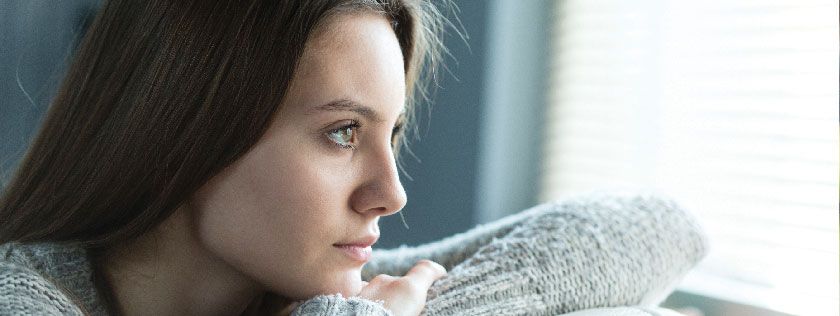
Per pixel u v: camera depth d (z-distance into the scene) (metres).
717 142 1.66
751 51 1.60
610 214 0.90
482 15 1.85
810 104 1.52
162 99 0.70
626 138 1.82
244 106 0.68
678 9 1.72
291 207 0.70
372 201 0.72
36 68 1.43
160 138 0.70
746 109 1.61
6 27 1.43
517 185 1.94
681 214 0.94
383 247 2.06
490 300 0.81
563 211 0.90
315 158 0.70
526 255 0.85
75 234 0.75
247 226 0.72
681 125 1.72
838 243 1.48
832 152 1.49
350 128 0.71
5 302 0.66
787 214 1.56
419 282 0.81
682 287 1.64
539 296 0.82
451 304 0.80
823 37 1.49
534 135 1.95
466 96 1.89
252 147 0.69
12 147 1.43
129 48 0.72
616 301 0.86
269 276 0.73
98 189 0.73
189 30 0.69
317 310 0.69
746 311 1.54
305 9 0.67
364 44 0.70
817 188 1.51
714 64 1.66
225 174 0.71
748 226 1.61
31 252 0.74
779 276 1.57
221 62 0.68
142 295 0.78
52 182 0.75
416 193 2.01
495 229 0.96
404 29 0.84
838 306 1.47
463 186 1.91
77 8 1.34
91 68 0.75
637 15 1.78
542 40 1.93
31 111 1.43
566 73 1.91
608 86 1.84
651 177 1.77
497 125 1.88
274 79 0.67
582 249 0.85
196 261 0.78
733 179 1.64
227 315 0.81
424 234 2.00
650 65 1.77
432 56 0.96
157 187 0.71
